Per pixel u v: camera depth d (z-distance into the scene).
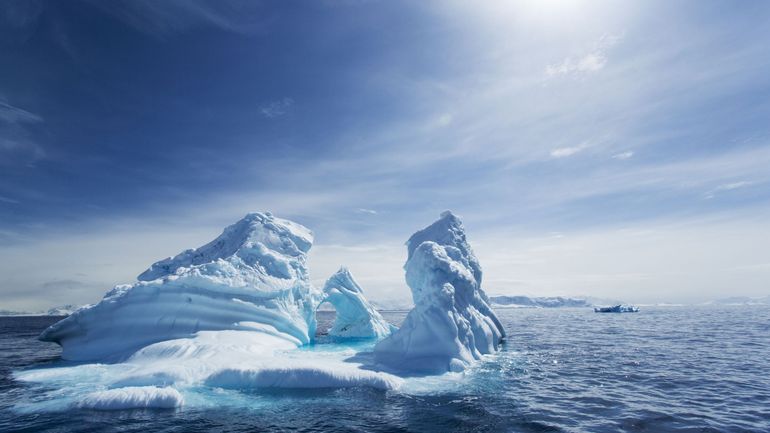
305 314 26.59
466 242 24.58
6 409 11.53
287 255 27.44
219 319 21.05
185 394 12.71
